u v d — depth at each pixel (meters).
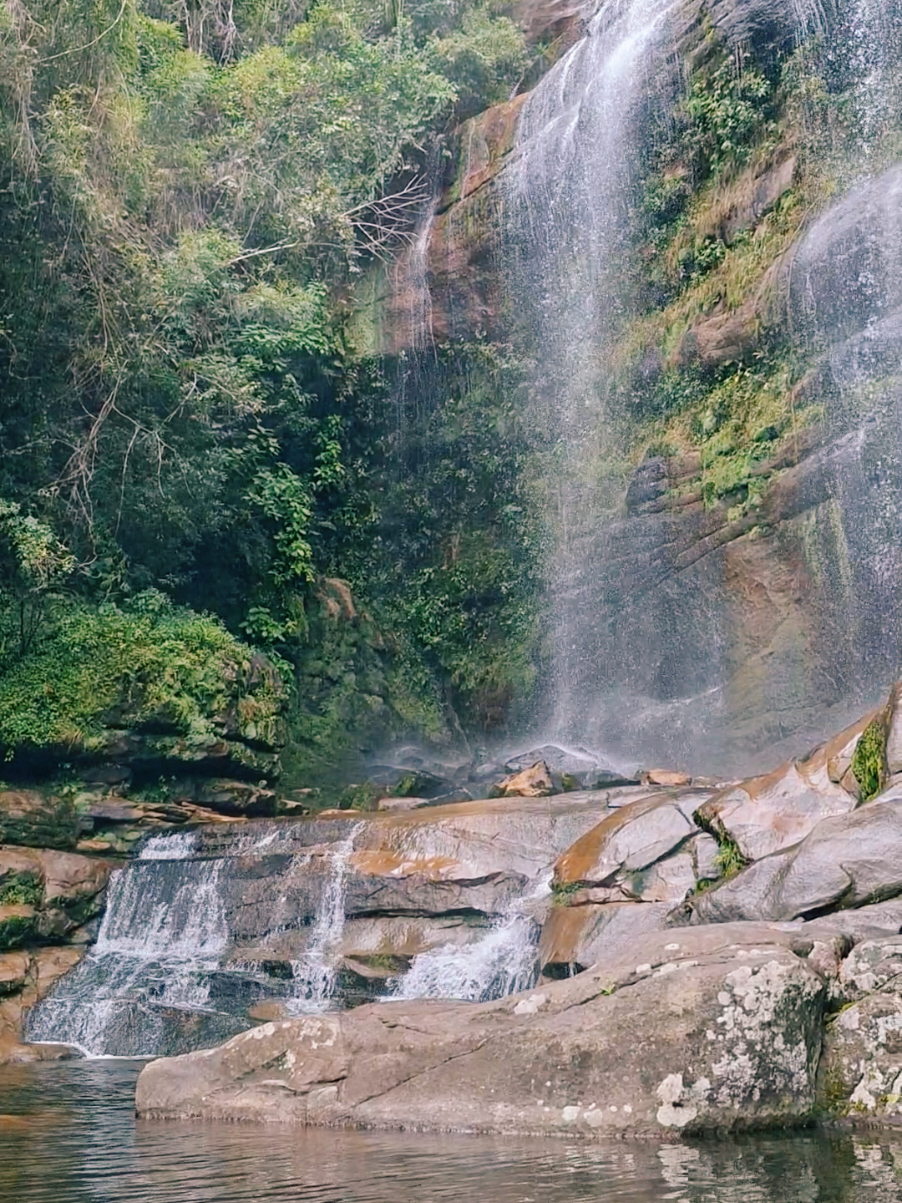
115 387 17.64
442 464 24.39
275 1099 7.07
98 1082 9.27
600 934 9.92
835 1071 6.41
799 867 8.20
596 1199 4.67
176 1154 5.97
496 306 24.44
